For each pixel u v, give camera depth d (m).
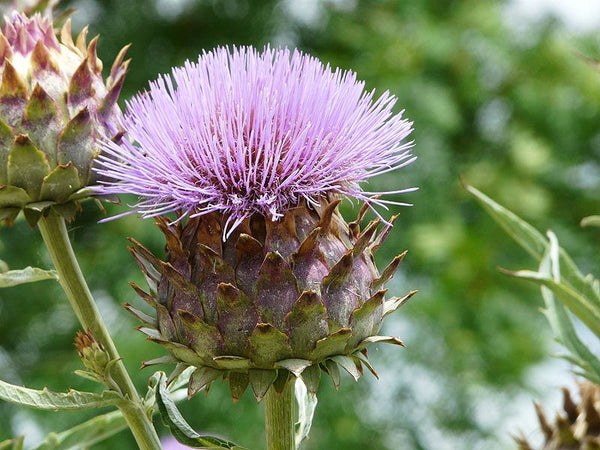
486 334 1.05
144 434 0.36
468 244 1.06
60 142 0.36
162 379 0.34
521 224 0.37
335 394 1.01
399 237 1.06
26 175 0.36
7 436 0.97
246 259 0.34
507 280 1.07
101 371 0.36
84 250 1.07
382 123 0.35
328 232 0.35
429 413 1.05
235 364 0.33
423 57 1.15
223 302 0.33
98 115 0.37
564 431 0.43
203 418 0.97
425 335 1.04
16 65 0.36
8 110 0.36
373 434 1.03
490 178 1.12
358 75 1.14
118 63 0.38
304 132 0.34
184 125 0.35
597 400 0.43
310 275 0.34
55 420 0.98
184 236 0.35
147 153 0.34
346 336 0.33
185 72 0.35
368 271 0.35
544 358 1.06
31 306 1.11
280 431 0.35
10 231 1.06
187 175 0.34
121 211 1.02
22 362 1.10
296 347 0.33
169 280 0.34
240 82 0.35
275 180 0.34
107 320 1.01
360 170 0.35
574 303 0.35
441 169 1.10
